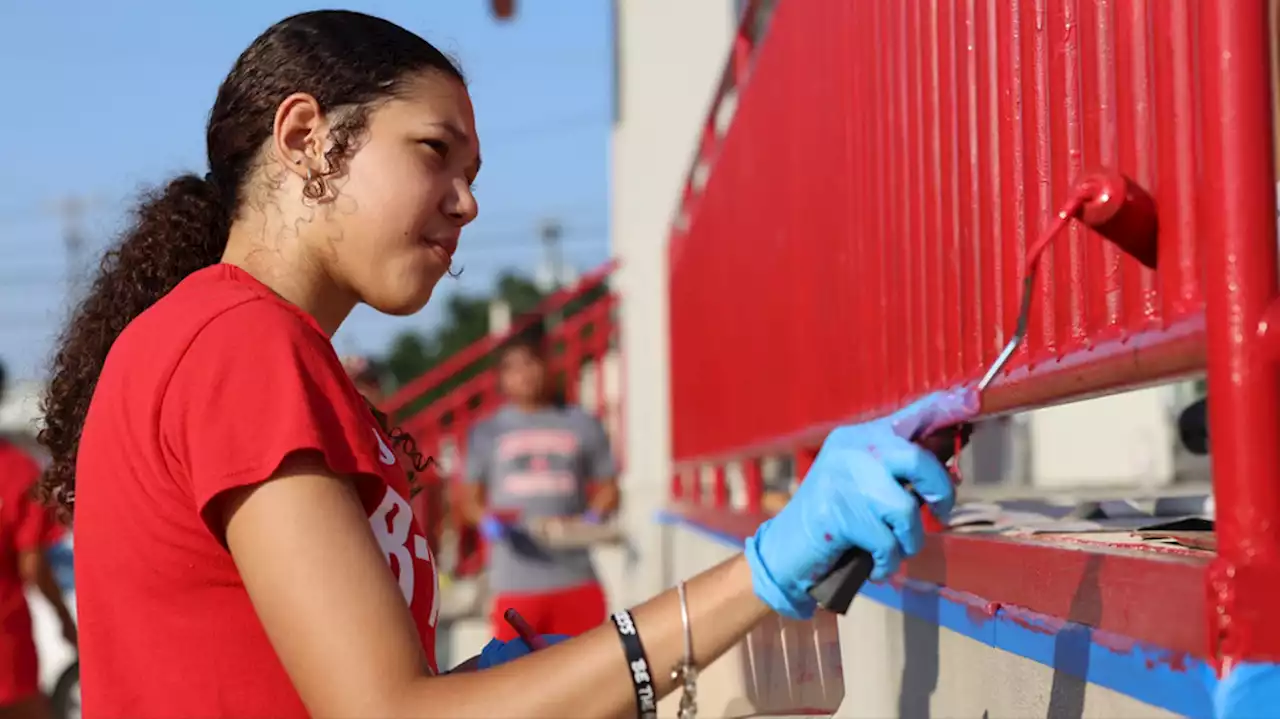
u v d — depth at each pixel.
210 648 1.36
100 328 1.73
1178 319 1.26
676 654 1.30
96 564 1.42
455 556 11.23
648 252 9.63
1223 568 1.11
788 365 3.51
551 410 7.25
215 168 1.61
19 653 5.67
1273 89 1.16
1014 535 1.92
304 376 1.34
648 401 9.62
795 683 1.69
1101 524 2.09
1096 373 1.44
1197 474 5.43
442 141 1.54
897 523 1.23
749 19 4.46
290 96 1.52
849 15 2.67
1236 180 1.15
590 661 1.29
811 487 1.28
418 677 1.26
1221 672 1.10
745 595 1.31
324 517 1.28
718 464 5.41
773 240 3.75
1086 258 1.49
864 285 2.57
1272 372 1.13
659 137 9.61
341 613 1.25
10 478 5.68
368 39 1.53
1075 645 1.40
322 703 1.25
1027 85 1.67
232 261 1.58
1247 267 1.14
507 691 1.26
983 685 1.80
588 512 7.21
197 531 1.35
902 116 2.26
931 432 1.33
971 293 1.88
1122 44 1.38
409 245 1.52
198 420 1.32
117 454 1.40
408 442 1.96
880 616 2.53
